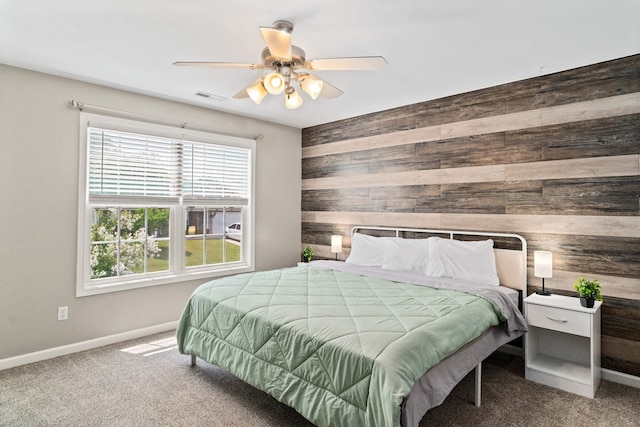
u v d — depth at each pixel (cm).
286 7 207
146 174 367
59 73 306
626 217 270
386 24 225
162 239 384
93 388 254
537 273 288
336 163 471
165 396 245
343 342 181
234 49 263
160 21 223
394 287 288
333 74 308
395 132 411
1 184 284
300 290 273
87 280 329
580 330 252
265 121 469
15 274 290
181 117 389
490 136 338
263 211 468
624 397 248
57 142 310
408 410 158
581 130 289
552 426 215
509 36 240
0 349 283
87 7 207
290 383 196
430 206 380
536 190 312
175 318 386
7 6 206
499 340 250
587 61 279
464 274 317
